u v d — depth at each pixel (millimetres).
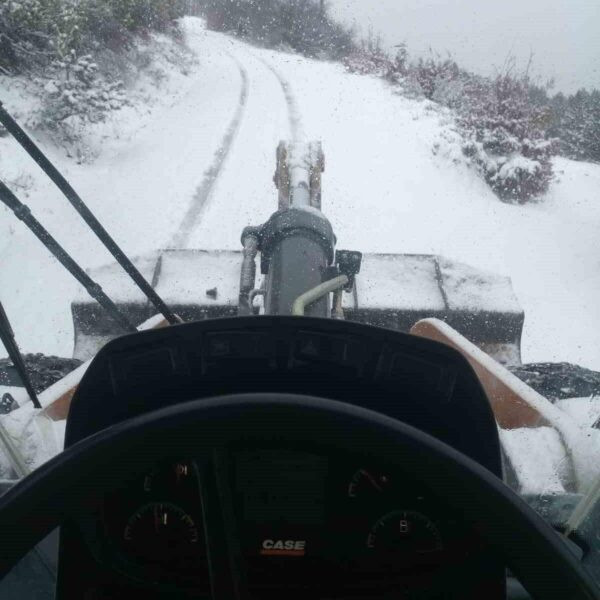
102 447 979
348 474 1254
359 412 999
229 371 1364
